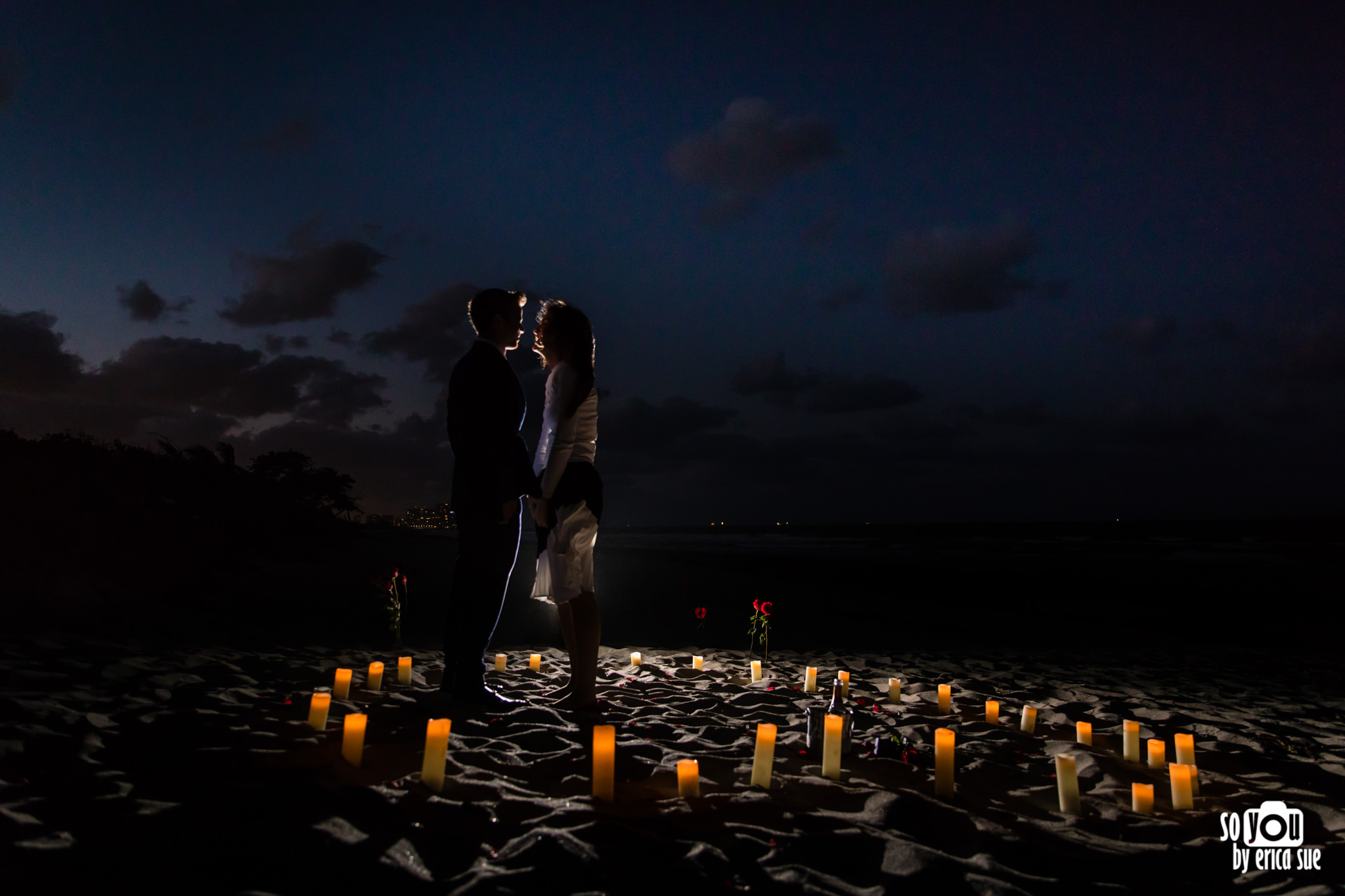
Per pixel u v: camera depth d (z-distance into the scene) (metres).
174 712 2.99
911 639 8.89
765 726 2.77
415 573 12.55
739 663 6.35
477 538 3.71
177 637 5.14
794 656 7.02
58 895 1.56
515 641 7.12
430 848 2.00
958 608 12.75
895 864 2.05
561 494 3.90
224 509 11.10
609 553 25.56
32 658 3.85
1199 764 3.65
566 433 3.86
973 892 1.92
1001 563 26.25
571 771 2.81
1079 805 2.80
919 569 21.11
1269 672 7.59
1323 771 3.57
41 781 2.18
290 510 14.16
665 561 22.88
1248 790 3.18
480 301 3.90
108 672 3.65
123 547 7.49
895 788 2.89
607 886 1.80
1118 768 3.39
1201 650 9.02
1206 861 2.36
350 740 2.64
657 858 2.02
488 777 2.60
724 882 1.88
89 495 8.30
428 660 5.38
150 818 1.98
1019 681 6.11
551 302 4.10
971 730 4.11
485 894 1.71
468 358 3.80
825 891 1.87
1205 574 20.38
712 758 3.07
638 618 9.59
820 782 2.86
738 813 2.45
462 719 3.44
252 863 1.80
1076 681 6.45
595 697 3.98
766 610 6.96
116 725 2.79
